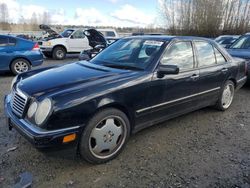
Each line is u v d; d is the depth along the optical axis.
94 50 8.16
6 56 8.37
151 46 4.03
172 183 2.87
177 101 4.03
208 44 4.77
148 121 3.71
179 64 4.06
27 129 2.84
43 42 13.88
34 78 3.44
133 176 2.98
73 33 14.34
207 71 4.51
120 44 4.50
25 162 3.18
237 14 23.20
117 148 3.34
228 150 3.64
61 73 3.54
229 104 5.38
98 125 3.12
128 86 3.30
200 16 23.61
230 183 2.90
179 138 3.97
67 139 2.82
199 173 3.07
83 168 3.11
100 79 3.29
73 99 2.87
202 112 5.15
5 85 7.04
